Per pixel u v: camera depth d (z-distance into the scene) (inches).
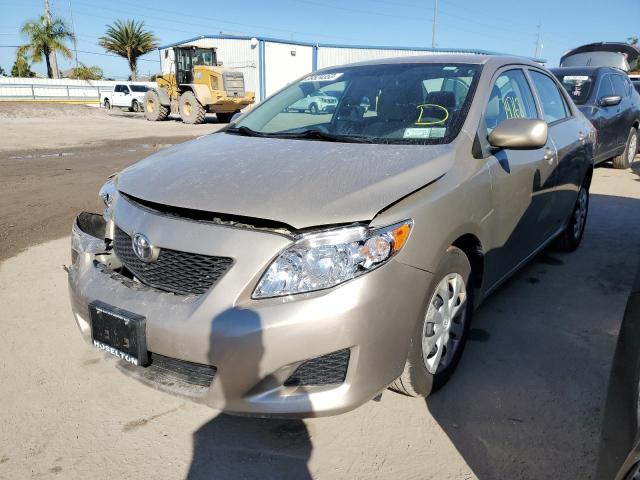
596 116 295.9
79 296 97.3
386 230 83.4
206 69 858.8
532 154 131.5
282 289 80.0
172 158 111.9
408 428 97.0
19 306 146.8
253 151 109.2
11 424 98.6
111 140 580.4
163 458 90.7
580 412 101.0
